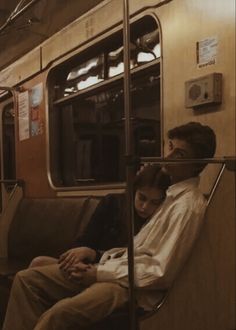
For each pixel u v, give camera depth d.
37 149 4.81
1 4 3.99
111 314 2.17
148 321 2.08
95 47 3.86
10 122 5.54
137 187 2.38
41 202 4.52
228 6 2.56
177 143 2.30
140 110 3.41
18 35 4.70
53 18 4.12
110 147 3.81
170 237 2.10
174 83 2.93
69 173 4.42
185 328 2.15
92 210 3.65
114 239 3.03
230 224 2.22
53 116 4.58
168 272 2.06
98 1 3.69
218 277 2.21
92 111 4.05
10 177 5.55
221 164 2.42
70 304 2.11
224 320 2.24
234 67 2.53
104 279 2.24
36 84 4.80
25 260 4.38
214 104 2.64
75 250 2.55
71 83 4.36
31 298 2.39
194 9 2.79
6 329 2.40
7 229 5.09
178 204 2.15
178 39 2.90
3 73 5.57
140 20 3.23
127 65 2.09
